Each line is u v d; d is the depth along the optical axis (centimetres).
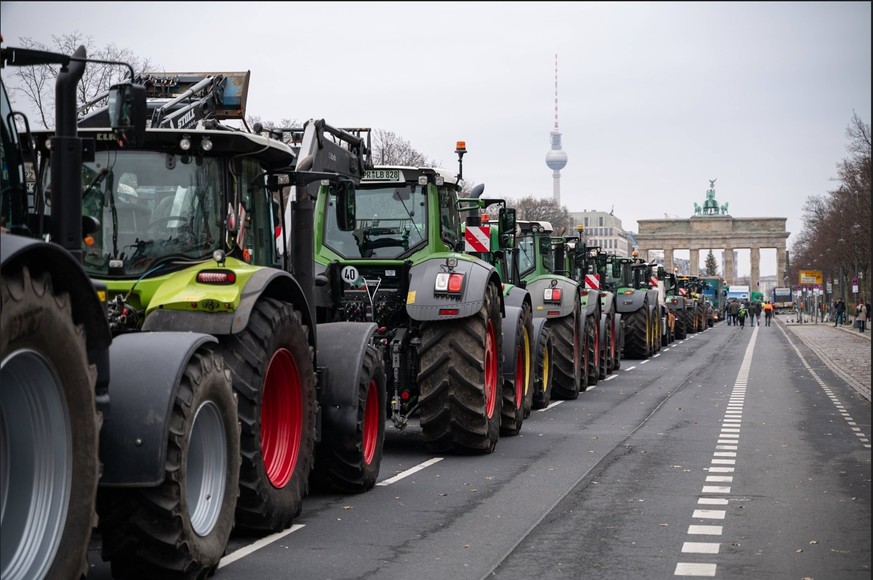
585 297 2731
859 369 3538
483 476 1299
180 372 729
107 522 723
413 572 820
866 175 4791
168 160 924
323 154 1210
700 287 8112
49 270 616
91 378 645
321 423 1109
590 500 1139
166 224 916
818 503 1123
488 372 1497
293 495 967
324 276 1423
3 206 686
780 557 873
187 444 734
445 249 1508
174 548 728
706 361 4038
